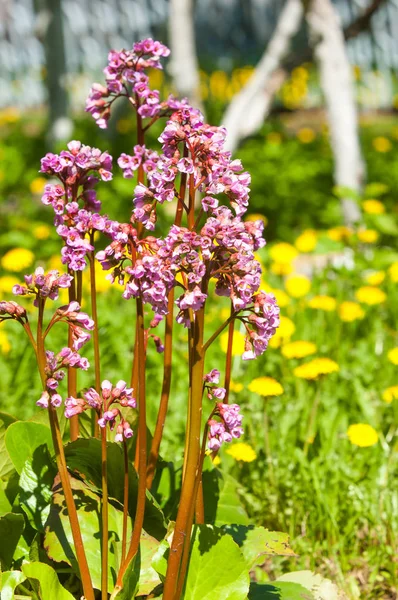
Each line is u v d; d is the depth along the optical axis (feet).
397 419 16.74
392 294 24.09
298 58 30.96
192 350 8.88
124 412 10.97
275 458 15.44
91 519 10.14
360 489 14.32
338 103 31.09
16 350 19.60
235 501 12.23
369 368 19.33
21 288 8.75
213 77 70.95
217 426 8.71
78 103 76.07
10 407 17.65
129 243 8.96
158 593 10.23
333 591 11.96
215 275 8.87
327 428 16.02
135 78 10.11
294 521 14.10
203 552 9.85
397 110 72.02
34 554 10.26
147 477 10.73
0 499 10.75
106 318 20.56
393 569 13.25
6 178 44.16
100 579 9.93
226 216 8.69
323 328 22.04
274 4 82.53
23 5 84.43
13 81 85.40
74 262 9.12
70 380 10.84
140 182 10.38
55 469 10.66
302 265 29.73
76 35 78.54
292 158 45.57
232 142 30.91
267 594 11.16
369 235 26.35
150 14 76.59
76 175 9.55
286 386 18.49
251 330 8.68
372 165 45.80
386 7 72.90
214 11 82.43
